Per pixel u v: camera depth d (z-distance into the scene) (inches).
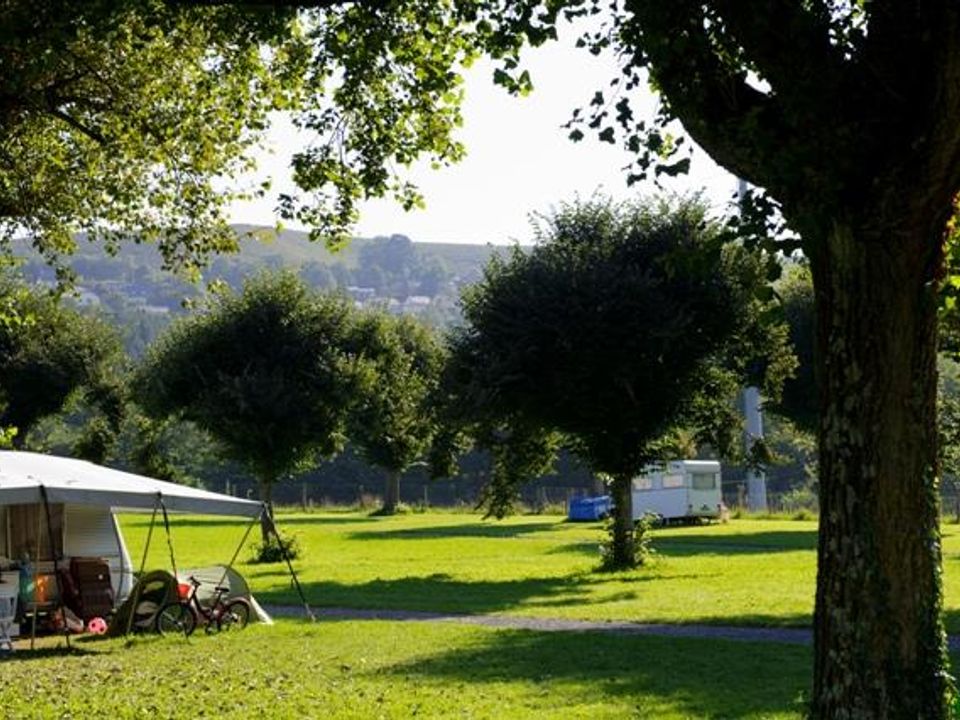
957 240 348.5
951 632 701.9
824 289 320.5
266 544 1455.5
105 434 2432.3
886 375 311.9
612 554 1256.8
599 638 722.2
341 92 520.7
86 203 701.3
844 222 309.7
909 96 302.8
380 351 1925.4
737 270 1211.2
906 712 311.4
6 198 674.2
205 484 3959.2
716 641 697.0
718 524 2316.7
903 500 313.4
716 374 1293.1
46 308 2352.4
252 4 391.5
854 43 309.0
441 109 527.5
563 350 1215.6
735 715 477.1
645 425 1250.6
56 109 611.2
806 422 1955.0
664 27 309.7
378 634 773.3
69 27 394.0
